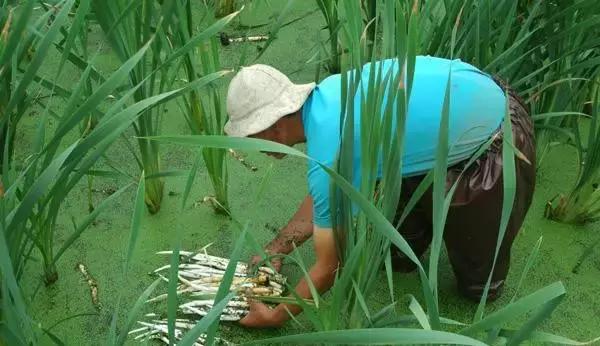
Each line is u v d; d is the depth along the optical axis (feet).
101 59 8.43
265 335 5.69
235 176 7.09
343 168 4.17
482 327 3.33
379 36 7.75
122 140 7.45
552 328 5.71
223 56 8.58
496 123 4.78
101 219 6.64
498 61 5.77
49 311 5.86
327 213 4.64
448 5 5.71
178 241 3.67
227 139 3.11
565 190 6.95
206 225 6.63
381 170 4.66
